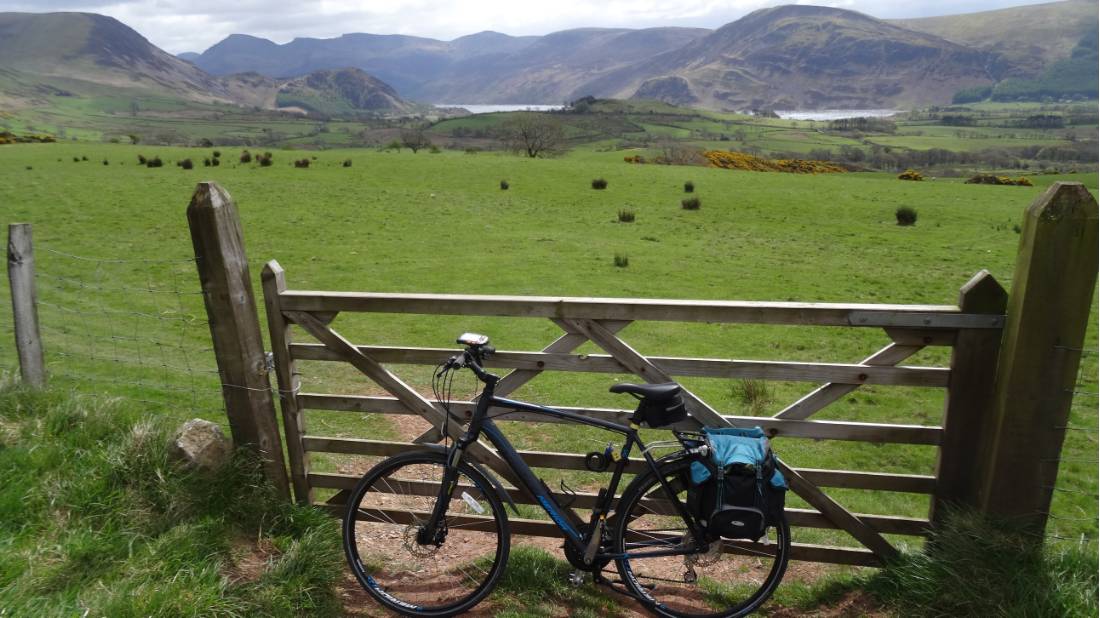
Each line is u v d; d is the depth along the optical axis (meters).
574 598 4.11
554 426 8.59
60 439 4.82
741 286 22.39
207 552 3.99
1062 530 6.81
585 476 6.80
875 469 8.12
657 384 3.92
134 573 3.67
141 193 42.03
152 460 4.41
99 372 10.75
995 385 3.90
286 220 34.09
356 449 4.68
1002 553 3.81
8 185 44.28
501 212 40.38
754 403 10.60
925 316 3.84
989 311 3.81
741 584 4.53
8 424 4.98
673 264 25.67
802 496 4.29
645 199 48.44
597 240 31.48
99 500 4.18
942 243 34.75
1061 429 3.76
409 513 4.58
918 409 10.83
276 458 4.71
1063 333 3.61
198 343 13.63
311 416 8.84
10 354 11.34
